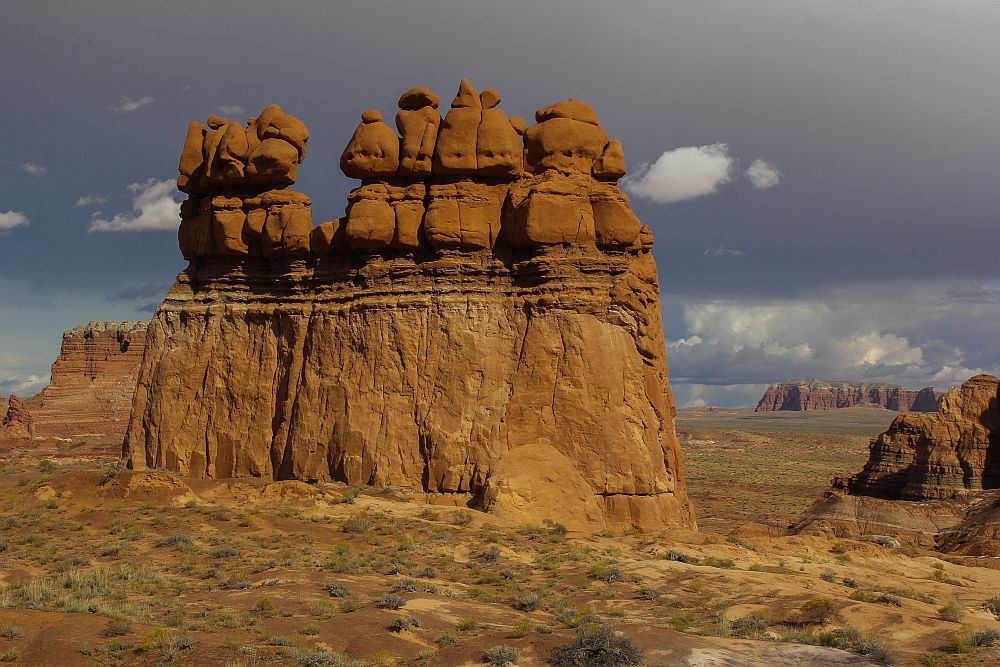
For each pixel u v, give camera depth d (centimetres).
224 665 2108
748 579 3359
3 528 3703
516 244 4978
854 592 3209
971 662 2312
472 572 3456
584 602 3061
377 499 4516
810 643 2461
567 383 4678
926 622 2698
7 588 2833
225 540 3634
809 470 18012
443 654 2314
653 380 4869
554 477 4500
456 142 5044
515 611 2880
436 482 4712
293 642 2320
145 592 2872
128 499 4212
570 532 4191
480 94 5166
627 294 4816
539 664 2266
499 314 4916
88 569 3134
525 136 5159
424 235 5084
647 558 3822
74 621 2383
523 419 4684
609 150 5094
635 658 2238
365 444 4856
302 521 4047
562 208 4844
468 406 4781
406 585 3056
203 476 5269
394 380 4922
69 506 4097
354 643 2367
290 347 5284
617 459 4572
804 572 3747
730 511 10569
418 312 4978
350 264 5275
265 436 5216
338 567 3309
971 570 4447
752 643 2392
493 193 5097
